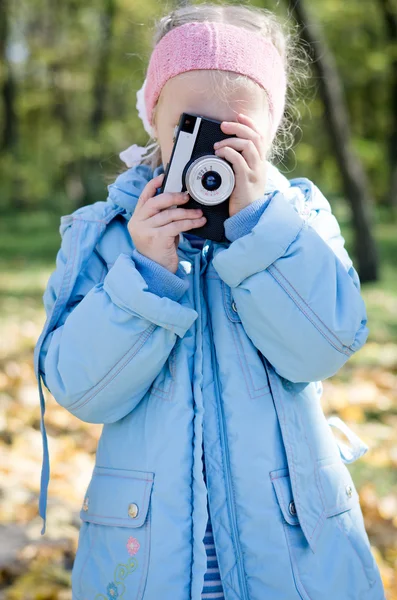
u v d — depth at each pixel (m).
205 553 1.53
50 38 24.80
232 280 1.61
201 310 1.70
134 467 1.62
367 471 3.92
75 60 23.89
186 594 1.54
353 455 1.90
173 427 1.60
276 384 1.66
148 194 1.65
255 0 9.77
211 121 1.60
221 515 1.59
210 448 1.61
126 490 1.61
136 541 1.57
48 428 4.66
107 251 1.77
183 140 1.60
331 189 22.69
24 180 25.27
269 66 1.69
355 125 24.48
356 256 10.50
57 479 3.89
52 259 13.62
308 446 1.66
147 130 2.01
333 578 1.61
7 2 23.48
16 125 25.66
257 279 1.60
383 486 3.73
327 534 1.63
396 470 3.94
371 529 3.31
